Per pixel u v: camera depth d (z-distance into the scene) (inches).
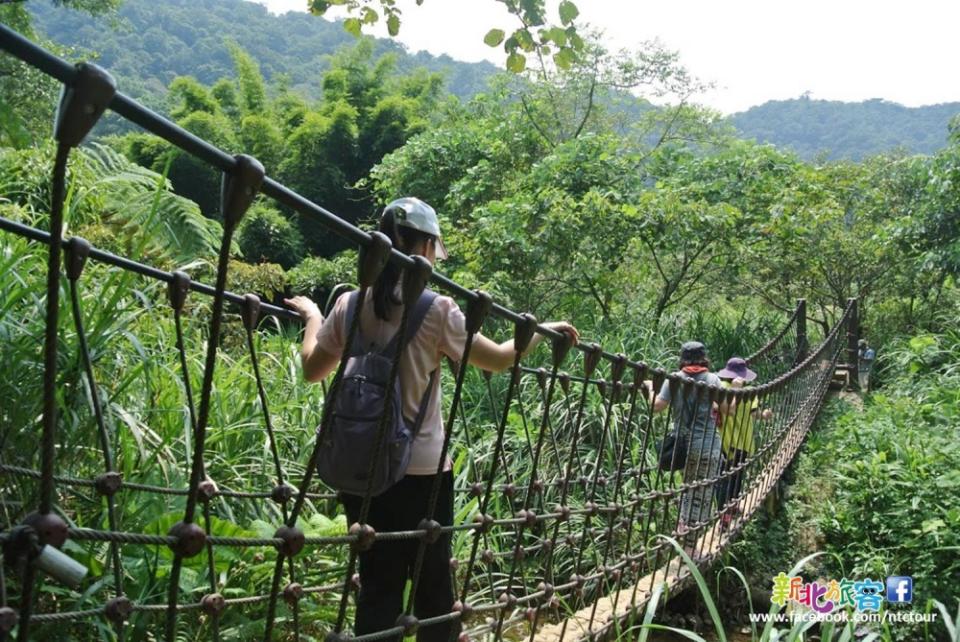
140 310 129.3
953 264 445.7
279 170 721.0
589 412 244.8
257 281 283.7
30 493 102.7
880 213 546.3
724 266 436.1
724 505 215.9
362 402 83.8
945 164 460.8
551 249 362.0
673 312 442.3
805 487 285.6
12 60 377.1
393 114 729.6
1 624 44.7
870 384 498.0
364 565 93.7
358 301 64.7
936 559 223.3
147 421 130.9
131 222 206.1
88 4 719.7
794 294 567.2
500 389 247.6
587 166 412.5
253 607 118.6
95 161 214.8
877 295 563.8
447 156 467.8
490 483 92.2
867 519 245.9
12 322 111.0
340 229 59.9
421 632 95.7
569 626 145.1
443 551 94.1
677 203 375.9
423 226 89.8
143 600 102.6
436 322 88.5
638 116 646.5
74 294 72.6
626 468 230.5
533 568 187.6
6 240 125.3
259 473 143.6
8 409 103.3
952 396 343.3
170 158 128.7
